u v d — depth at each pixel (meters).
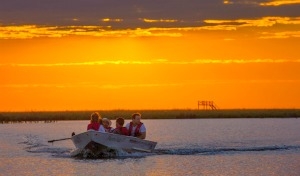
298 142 144.88
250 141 148.75
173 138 159.62
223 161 106.38
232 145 135.62
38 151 122.56
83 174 93.38
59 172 95.12
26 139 155.50
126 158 110.38
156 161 106.25
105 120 115.38
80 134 111.19
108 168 98.56
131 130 114.75
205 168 98.62
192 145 135.38
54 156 113.81
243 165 101.88
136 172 95.12
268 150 124.62
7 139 155.25
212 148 127.75
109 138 110.44
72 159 109.38
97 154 111.75
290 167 99.69
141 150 115.50
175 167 99.50
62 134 177.88
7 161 107.00
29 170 96.94
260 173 94.06
